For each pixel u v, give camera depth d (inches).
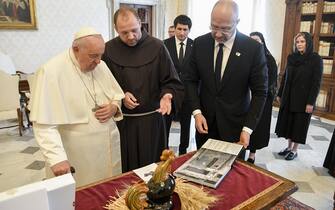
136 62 69.9
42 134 52.2
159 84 73.7
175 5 268.7
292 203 90.4
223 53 67.1
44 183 30.2
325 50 188.4
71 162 59.2
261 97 67.4
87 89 58.3
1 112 142.4
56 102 53.9
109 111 59.7
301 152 131.0
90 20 223.0
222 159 55.3
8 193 27.3
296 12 196.4
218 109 69.6
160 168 38.0
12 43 191.8
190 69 74.4
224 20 59.4
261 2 225.6
